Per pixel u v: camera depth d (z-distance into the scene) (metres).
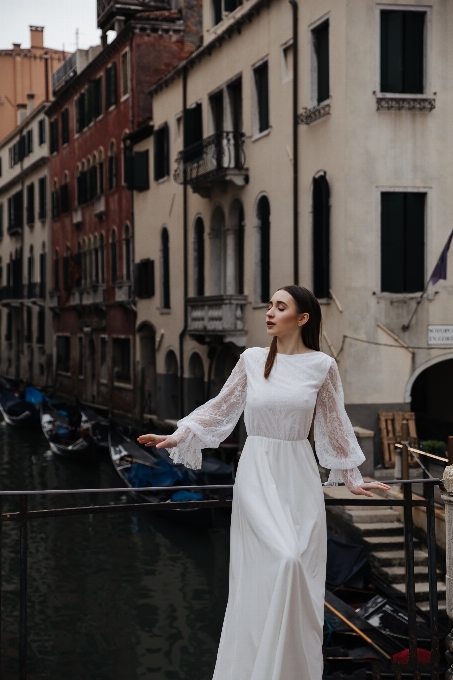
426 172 15.52
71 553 15.80
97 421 27.47
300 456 3.17
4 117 55.75
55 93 42.12
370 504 3.87
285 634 2.89
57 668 10.62
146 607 12.81
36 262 44.69
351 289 15.40
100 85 33.31
